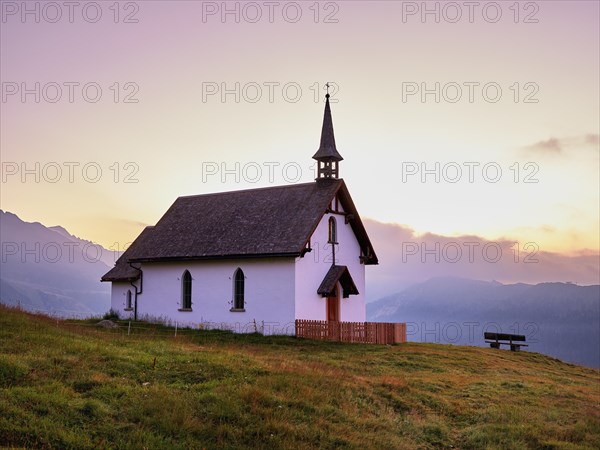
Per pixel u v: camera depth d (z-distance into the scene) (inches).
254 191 2055.9
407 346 1664.6
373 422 852.6
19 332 1141.1
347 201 1937.7
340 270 1851.6
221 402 821.2
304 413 838.5
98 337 1263.5
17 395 761.0
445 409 960.9
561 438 852.6
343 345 1585.9
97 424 729.6
